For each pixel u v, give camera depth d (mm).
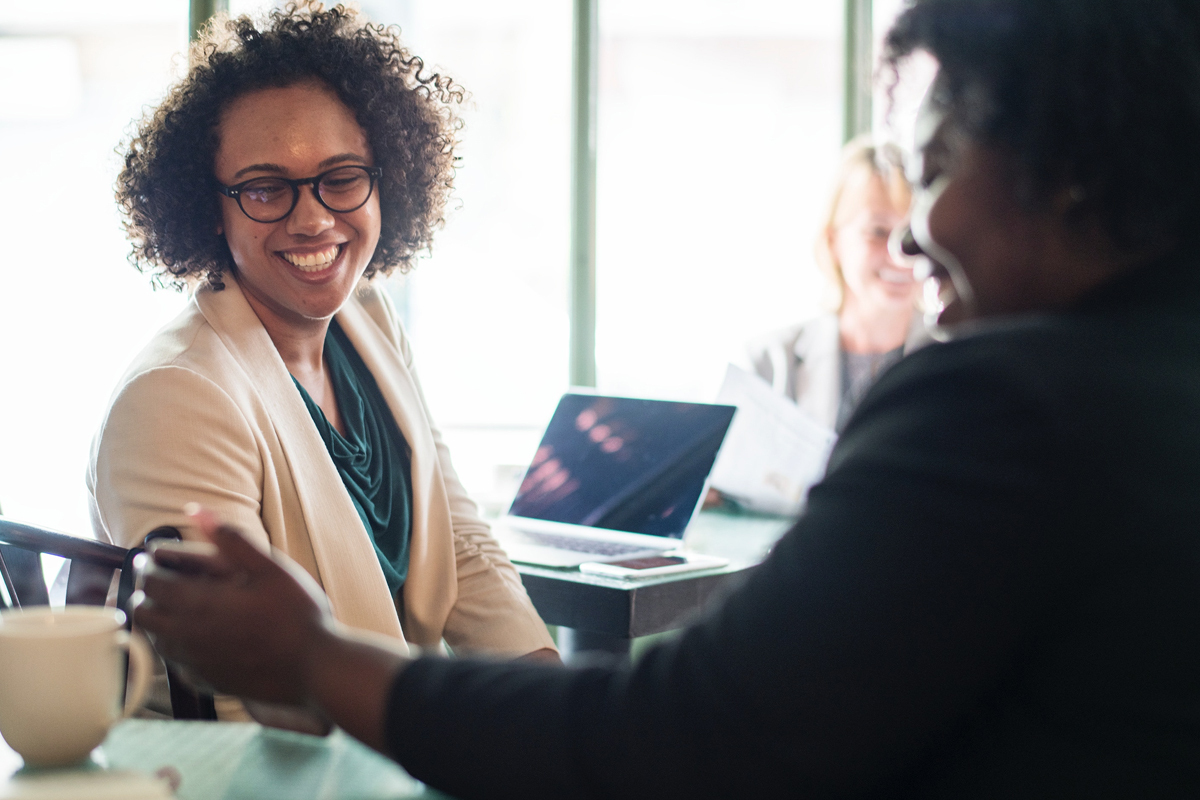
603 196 3021
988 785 508
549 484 1948
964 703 503
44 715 710
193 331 1342
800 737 504
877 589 497
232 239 1424
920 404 531
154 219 1459
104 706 734
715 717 520
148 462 1199
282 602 651
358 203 1447
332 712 619
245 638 649
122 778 663
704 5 3080
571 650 1787
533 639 1518
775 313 3170
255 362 1363
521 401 2988
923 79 608
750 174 3145
